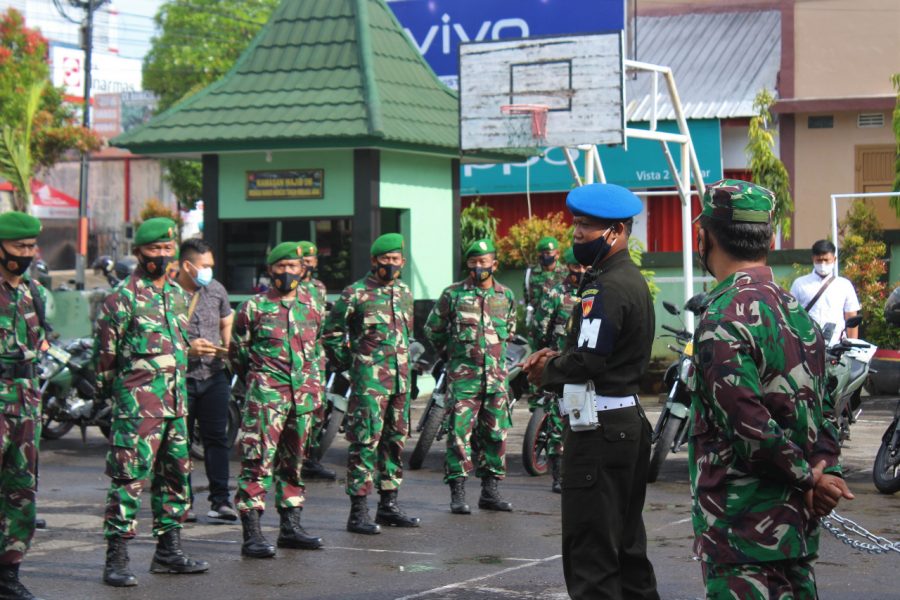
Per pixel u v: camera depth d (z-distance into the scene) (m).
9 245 6.98
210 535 9.30
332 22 19.69
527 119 17.44
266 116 18.56
